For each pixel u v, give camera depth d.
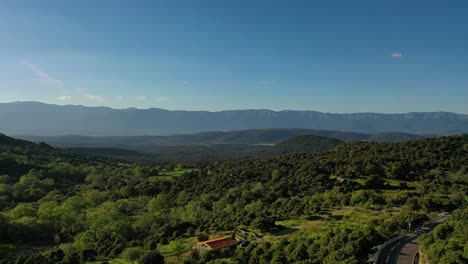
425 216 71.31
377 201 92.38
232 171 173.62
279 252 56.22
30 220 101.38
